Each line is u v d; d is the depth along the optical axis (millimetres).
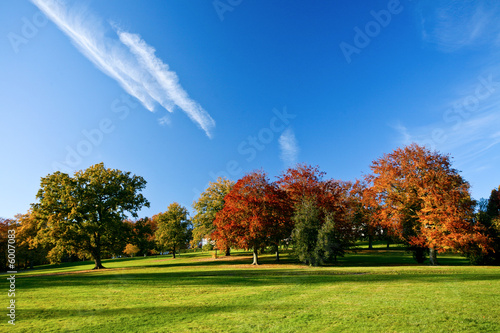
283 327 7801
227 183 52062
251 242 32156
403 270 22156
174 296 12500
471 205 28422
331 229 29375
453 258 39562
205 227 50594
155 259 56156
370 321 8086
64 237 33531
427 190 29266
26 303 11203
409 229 32594
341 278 17734
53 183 35344
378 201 33344
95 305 10812
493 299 10289
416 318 8227
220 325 8133
